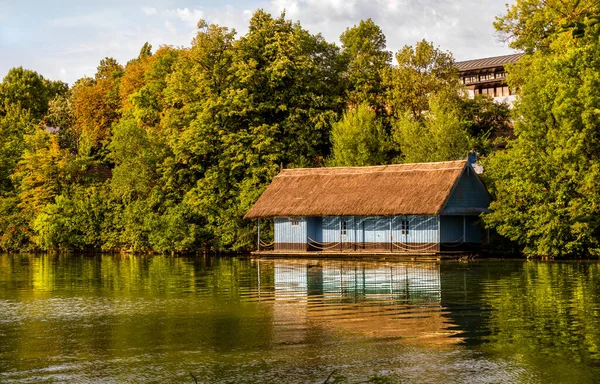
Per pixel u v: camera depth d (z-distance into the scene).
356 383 16.83
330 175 58.03
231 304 28.64
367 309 26.44
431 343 20.53
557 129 49.84
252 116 67.50
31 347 21.00
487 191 54.19
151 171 70.75
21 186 77.56
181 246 64.00
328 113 68.12
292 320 24.52
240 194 63.66
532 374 17.30
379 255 52.88
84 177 77.38
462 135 62.97
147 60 92.88
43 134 79.50
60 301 30.50
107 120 94.00
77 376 17.83
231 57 68.50
